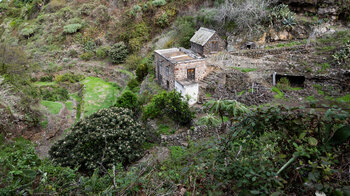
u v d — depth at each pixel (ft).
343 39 65.77
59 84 101.14
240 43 79.05
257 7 78.43
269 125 13.35
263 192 10.21
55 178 19.81
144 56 106.83
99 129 46.42
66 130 67.87
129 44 112.27
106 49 116.47
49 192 16.72
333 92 52.85
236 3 84.12
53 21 138.72
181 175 16.72
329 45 66.03
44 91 89.10
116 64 111.65
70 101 88.58
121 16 124.67
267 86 59.06
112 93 90.48
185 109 52.01
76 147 44.83
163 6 116.16
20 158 20.68
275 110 12.80
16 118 60.90
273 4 80.79
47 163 23.80
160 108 56.29
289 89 57.16
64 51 122.31
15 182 16.39
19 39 138.92
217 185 11.81
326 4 73.10
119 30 120.47
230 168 12.43
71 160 43.47
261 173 10.96
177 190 16.29
